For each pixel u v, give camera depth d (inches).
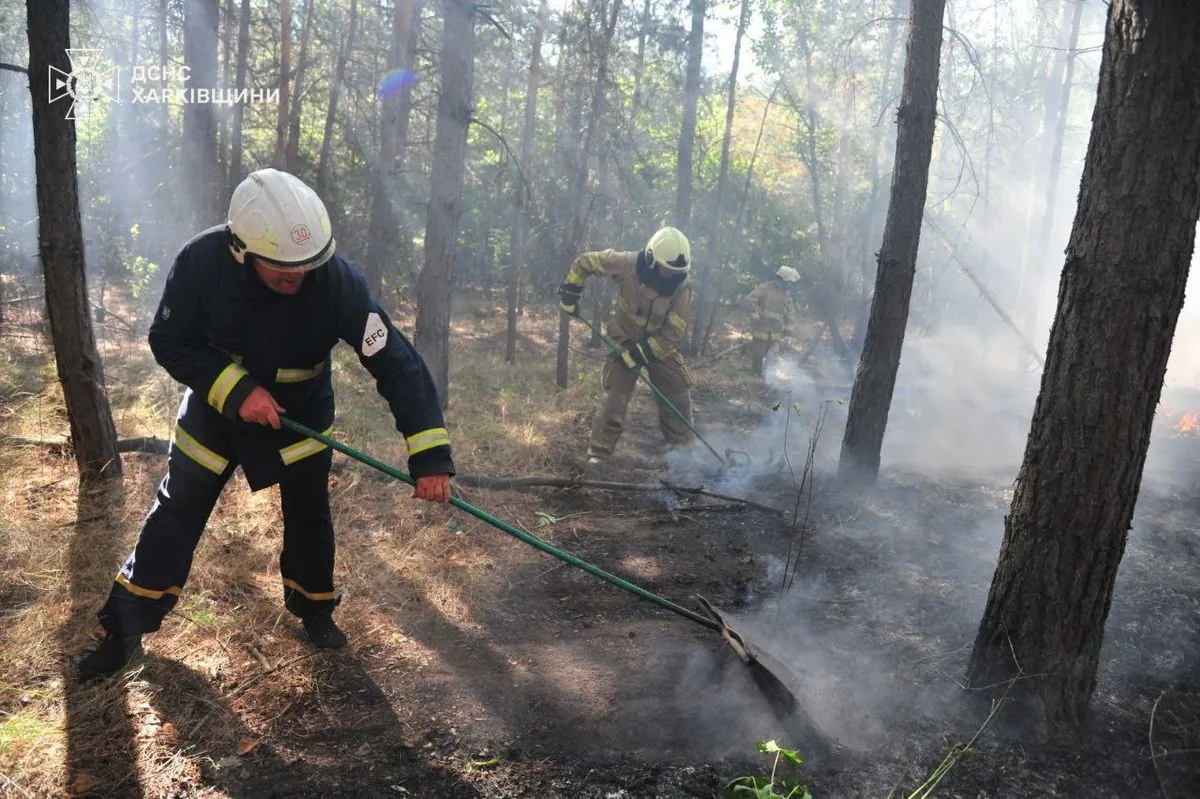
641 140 585.3
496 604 156.6
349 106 581.9
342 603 147.7
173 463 119.0
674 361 264.5
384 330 114.7
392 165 438.6
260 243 101.2
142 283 414.3
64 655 123.6
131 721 111.6
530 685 129.0
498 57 553.3
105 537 157.5
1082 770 115.2
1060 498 115.2
